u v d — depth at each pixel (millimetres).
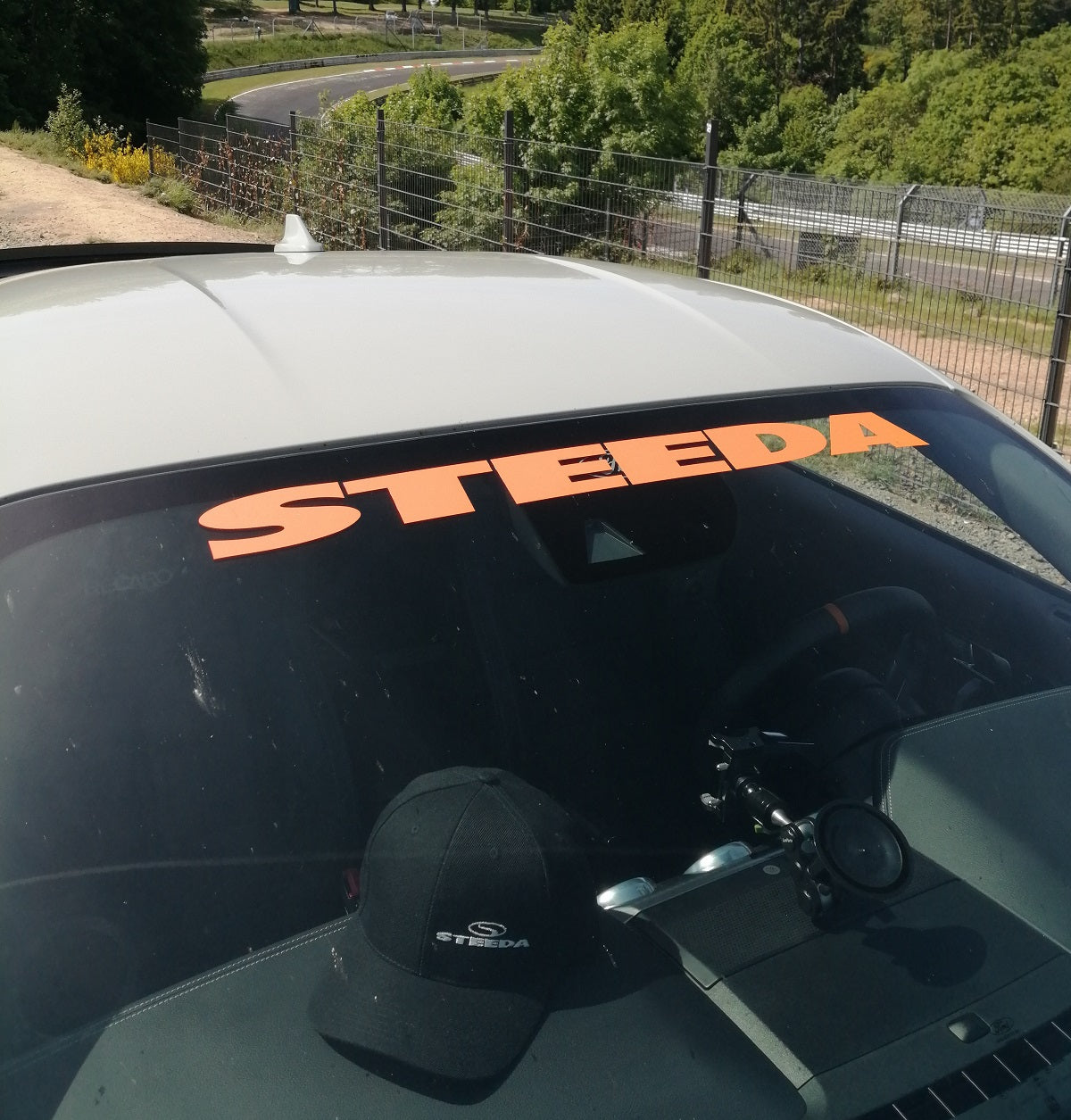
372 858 1286
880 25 114938
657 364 1784
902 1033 1172
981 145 49719
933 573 1782
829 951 1260
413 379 1628
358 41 103625
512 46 121625
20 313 1896
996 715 1603
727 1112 1100
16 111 38938
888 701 1619
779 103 76438
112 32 41906
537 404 1646
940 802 1482
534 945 1235
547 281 2100
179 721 1320
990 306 6816
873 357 1999
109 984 1167
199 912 1228
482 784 1351
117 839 1247
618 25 96812
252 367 1600
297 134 14195
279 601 1406
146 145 22750
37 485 1392
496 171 10141
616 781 1472
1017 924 1313
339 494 1473
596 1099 1107
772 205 7836
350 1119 1077
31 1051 1115
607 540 1600
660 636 1607
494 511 1536
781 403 1787
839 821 1309
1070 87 50531
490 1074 1121
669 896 1337
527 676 1511
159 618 1354
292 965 1199
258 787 1316
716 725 1564
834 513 1812
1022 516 1831
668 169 8445
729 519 1692
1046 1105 1109
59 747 1267
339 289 1941
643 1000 1200
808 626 1686
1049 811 1467
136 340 1673
